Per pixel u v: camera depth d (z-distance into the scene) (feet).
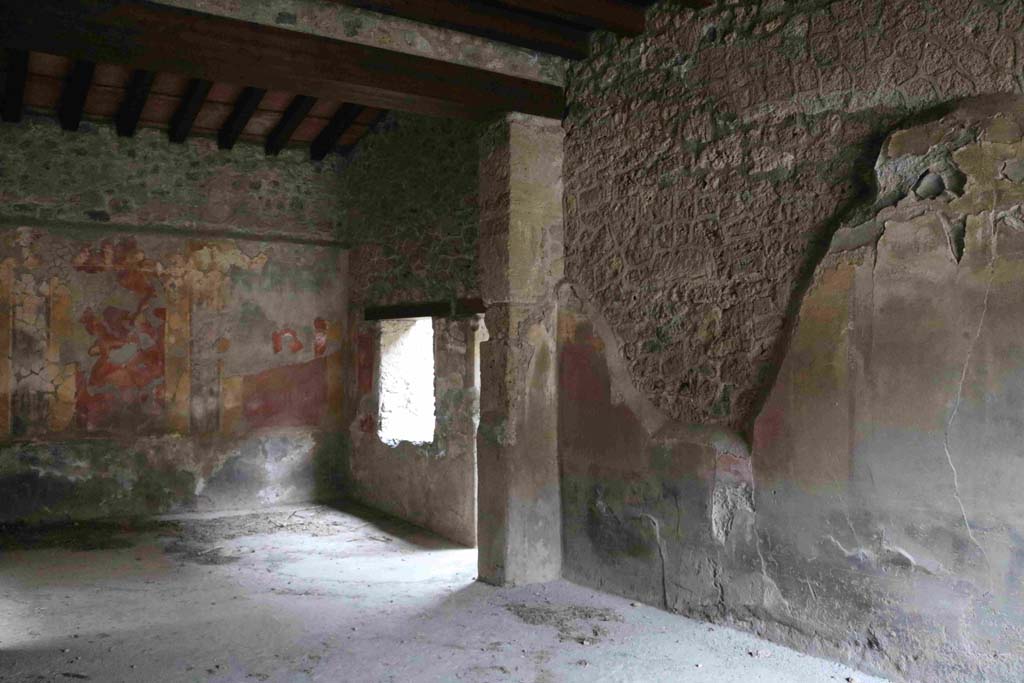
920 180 9.46
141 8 10.71
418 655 10.97
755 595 11.27
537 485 14.32
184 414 21.98
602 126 13.80
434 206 19.40
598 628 11.88
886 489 9.71
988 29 8.98
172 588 14.80
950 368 9.12
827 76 10.55
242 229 22.68
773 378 11.03
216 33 11.18
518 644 11.31
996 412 8.75
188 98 19.66
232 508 22.40
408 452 20.53
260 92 19.54
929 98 9.54
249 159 22.79
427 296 19.69
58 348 20.62
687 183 12.35
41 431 20.47
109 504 21.17
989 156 8.83
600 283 13.84
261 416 22.90
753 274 11.41
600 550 13.79
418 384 22.71
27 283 20.29
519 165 14.06
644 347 13.05
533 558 14.29
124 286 21.30
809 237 10.74
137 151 21.49
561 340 14.55
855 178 10.25
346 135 22.82
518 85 13.82
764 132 11.30
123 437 21.31
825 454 10.36
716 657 10.61
